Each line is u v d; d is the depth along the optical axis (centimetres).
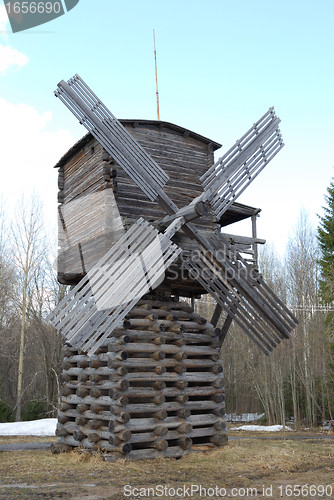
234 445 1265
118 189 1256
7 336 3141
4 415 2709
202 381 1223
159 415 1105
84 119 1207
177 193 1350
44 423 2033
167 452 1101
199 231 1225
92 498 716
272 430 2452
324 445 1395
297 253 3738
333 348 2744
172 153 1373
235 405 3903
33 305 3222
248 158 1353
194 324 1273
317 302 3294
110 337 1141
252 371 3294
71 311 1030
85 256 1320
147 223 1138
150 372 1151
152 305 1240
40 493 746
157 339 1156
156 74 1653
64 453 1195
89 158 1371
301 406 3130
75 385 1241
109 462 1030
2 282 3052
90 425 1139
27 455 1198
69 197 1462
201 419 1195
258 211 1505
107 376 1164
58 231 1473
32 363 3628
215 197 1262
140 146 1244
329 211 3066
